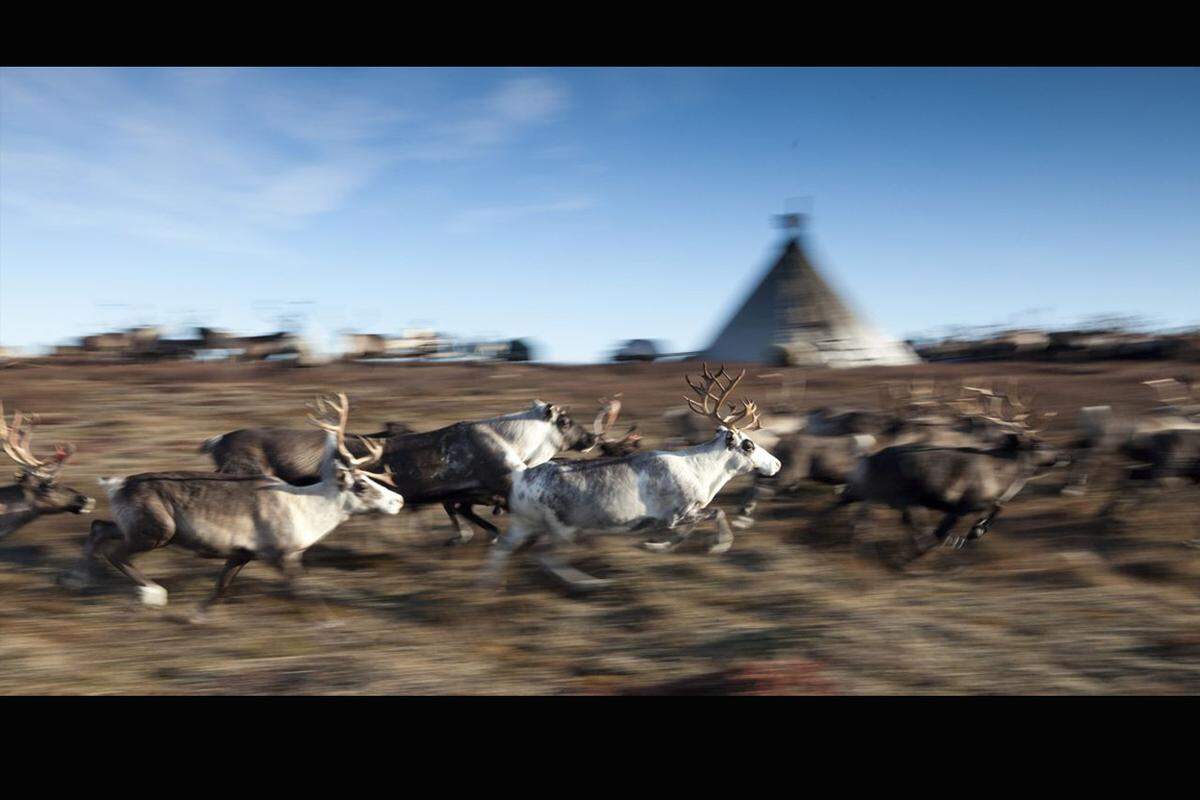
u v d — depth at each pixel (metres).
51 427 19.45
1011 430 13.77
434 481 11.45
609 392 25.98
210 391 24.59
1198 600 10.09
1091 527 12.73
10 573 10.91
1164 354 35.81
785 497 14.35
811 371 34.41
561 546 10.80
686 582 10.84
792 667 8.12
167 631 9.29
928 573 11.08
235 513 9.43
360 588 10.72
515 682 8.12
